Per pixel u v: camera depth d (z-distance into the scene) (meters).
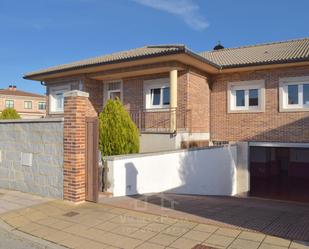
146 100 14.03
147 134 12.20
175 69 12.23
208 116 14.32
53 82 16.88
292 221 5.65
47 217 5.99
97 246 4.62
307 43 15.38
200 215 6.01
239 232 4.99
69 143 7.11
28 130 8.10
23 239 5.02
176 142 11.57
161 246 4.52
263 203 9.73
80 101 7.10
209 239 4.72
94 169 6.96
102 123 9.22
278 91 12.82
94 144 7.02
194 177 10.20
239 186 13.45
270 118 12.98
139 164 7.92
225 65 13.32
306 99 12.29
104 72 14.41
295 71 12.48
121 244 4.65
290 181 18.47
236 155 13.56
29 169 8.05
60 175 7.30
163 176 8.73
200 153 10.58
